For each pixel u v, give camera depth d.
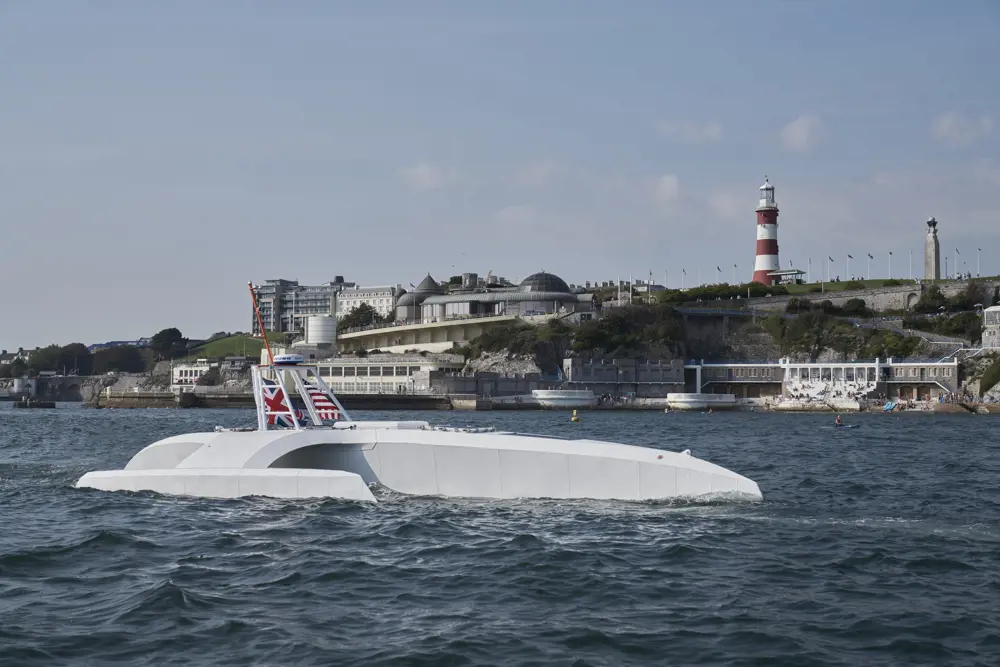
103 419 125.75
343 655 15.73
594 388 187.75
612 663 15.45
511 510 27.80
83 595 19.33
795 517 28.03
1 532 25.77
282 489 29.53
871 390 173.50
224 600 18.95
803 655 15.88
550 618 17.89
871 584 20.48
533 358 191.12
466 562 22.02
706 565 21.98
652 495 29.19
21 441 70.62
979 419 133.12
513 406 179.25
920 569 21.83
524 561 22.03
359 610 18.34
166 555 22.81
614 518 26.89
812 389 178.00
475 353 198.50
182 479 30.62
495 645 16.25
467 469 29.58
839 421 106.25
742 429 94.88
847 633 17.08
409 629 17.16
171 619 17.55
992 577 21.12
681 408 178.12
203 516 27.23
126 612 17.95
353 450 30.56
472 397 179.62
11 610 18.16
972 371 172.38
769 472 43.47
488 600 19.08
